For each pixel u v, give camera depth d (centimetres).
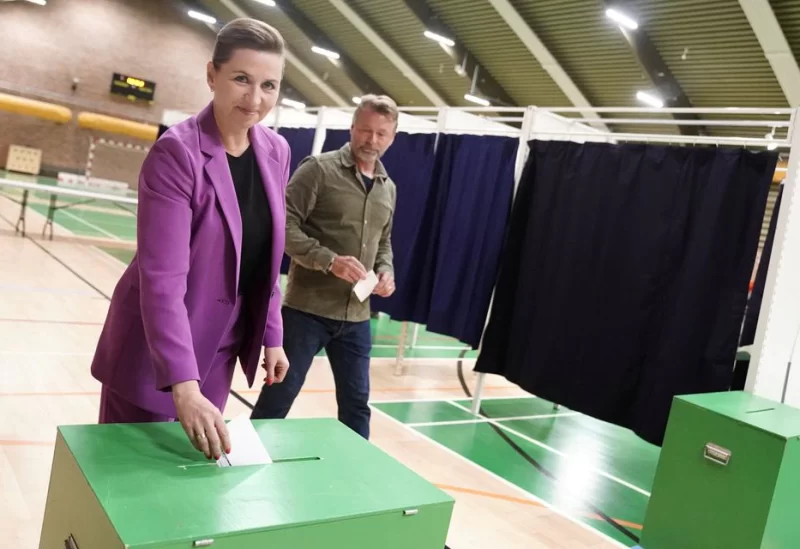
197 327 125
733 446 220
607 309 327
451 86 1288
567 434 402
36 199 1177
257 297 136
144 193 115
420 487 108
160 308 110
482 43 1100
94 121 1384
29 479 225
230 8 1411
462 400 442
